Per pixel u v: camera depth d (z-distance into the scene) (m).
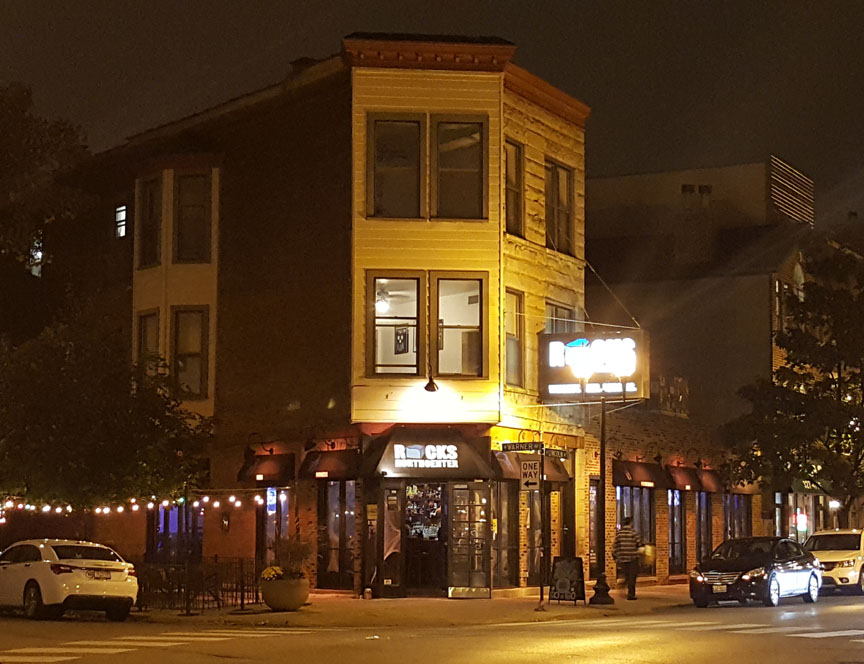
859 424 37.22
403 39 29.17
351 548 29.00
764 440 36.94
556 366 30.48
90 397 27.38
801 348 37.91
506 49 29.30
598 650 16.77
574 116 33.41
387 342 28.95
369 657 15.88
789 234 44.16
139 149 34.69
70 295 35.62
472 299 29.23
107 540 34.75
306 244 30.38
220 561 28.27
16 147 32.25
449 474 28.25
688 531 38.34
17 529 36.06
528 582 30.14
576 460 32.75
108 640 18.73
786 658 15.87
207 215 32.78
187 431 29.09
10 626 21.75
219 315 32.41
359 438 28.70
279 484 30.39
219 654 16.39
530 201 31.22
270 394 30.88
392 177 29.28
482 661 15.41
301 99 30.84
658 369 43.06
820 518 46.72
